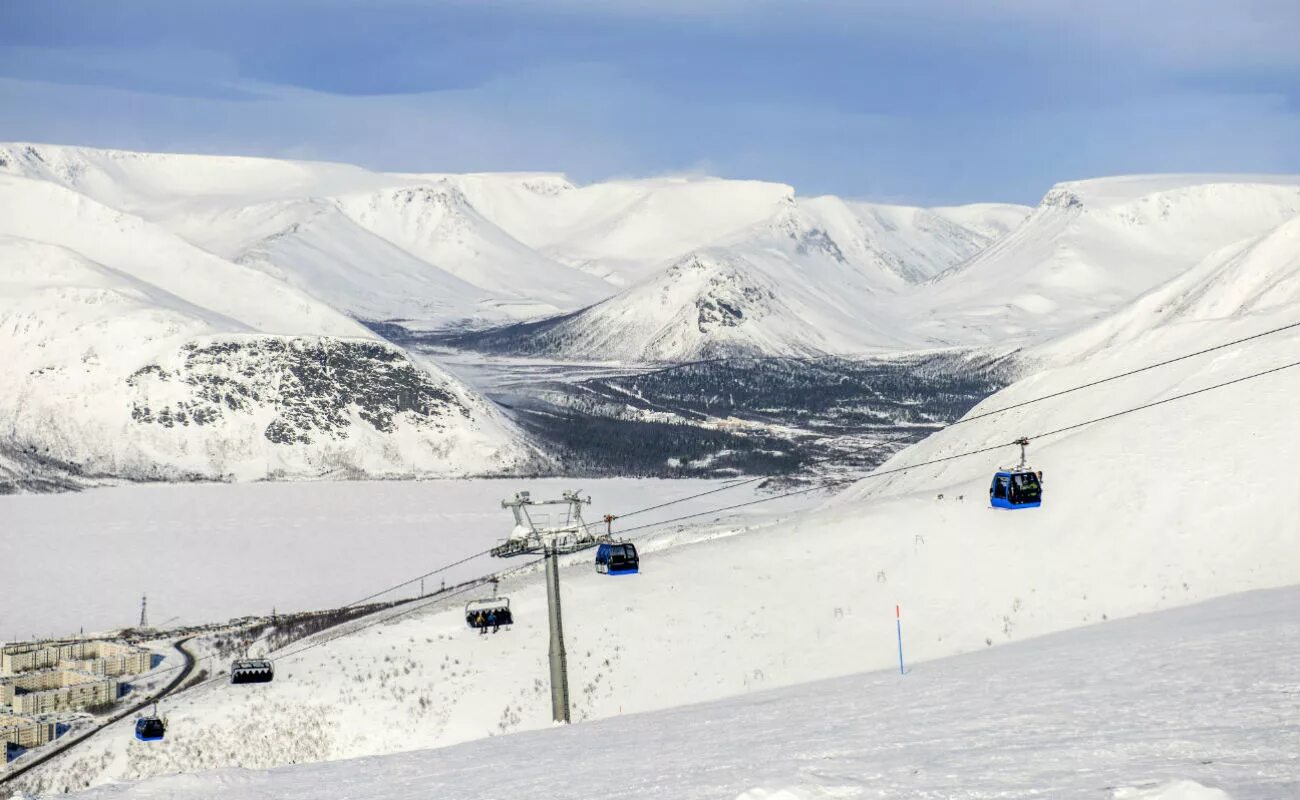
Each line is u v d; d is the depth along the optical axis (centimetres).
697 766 2383
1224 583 6150
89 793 2520
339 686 6500
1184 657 3250
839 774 2041
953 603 6494
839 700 3369
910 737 2462
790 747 2503
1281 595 5162
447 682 6275
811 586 6869
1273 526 6506
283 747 5856
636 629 6594
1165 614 5191
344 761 2997
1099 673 3173
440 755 2978
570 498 4475
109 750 6319
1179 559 6444
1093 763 1972
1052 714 2558
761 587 6938
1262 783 1736
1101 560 6619
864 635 6272
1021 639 5722
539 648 6538
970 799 1770
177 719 6556
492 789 2384
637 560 4522
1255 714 2278
